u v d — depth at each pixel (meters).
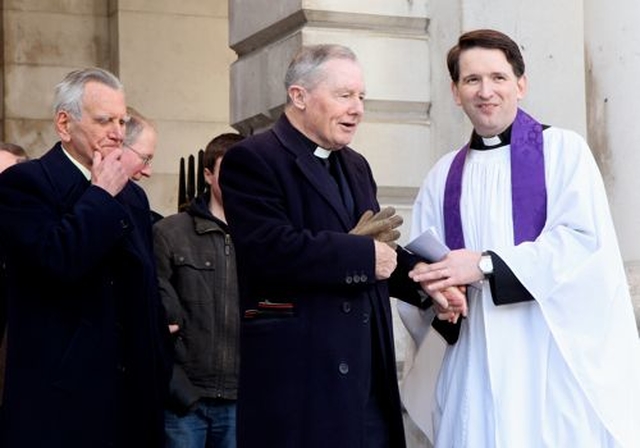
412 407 7.49
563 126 9.32
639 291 8.31
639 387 6.85
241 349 6.57
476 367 6.95
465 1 9.19
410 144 9.43
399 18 9.44
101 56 14.05
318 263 6.35
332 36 9.30
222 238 8.09
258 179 6.49
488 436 6.88
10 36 13.78
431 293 6.78
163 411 6.97
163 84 13.82
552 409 6.80
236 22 10.20
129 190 7.03
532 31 9.28
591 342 6.74
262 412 6.44
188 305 7.99
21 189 6.64
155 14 13.80
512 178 6.94
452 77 7.07
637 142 8.52
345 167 6.75
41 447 6.55
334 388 6.41
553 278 6.70
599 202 6.84
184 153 13.85
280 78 9.52
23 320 6.64
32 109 13.82
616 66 8.59
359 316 6.50
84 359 6.62
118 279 6.79
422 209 7.30
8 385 6.63
